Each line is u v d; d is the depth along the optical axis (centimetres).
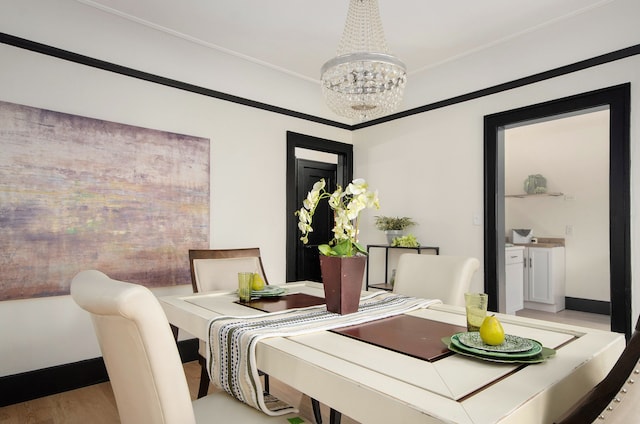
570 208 502
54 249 250
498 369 89
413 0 235
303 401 234
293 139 392
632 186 251
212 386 253
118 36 274
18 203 239
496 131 321
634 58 252
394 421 72
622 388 72
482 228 330
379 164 418
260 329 120
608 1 237
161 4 243
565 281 501
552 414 79
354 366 90
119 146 279
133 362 85
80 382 259
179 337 305
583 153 493
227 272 238
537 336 120
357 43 260
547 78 291
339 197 147
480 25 265
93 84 271
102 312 82
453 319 140
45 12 245
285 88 377
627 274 250
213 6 245
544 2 238
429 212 369
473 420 64
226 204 341
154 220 294
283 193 384
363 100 226
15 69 241
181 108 316
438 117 364
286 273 384
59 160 254
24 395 238
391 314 145
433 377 84
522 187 548
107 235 272
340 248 147
